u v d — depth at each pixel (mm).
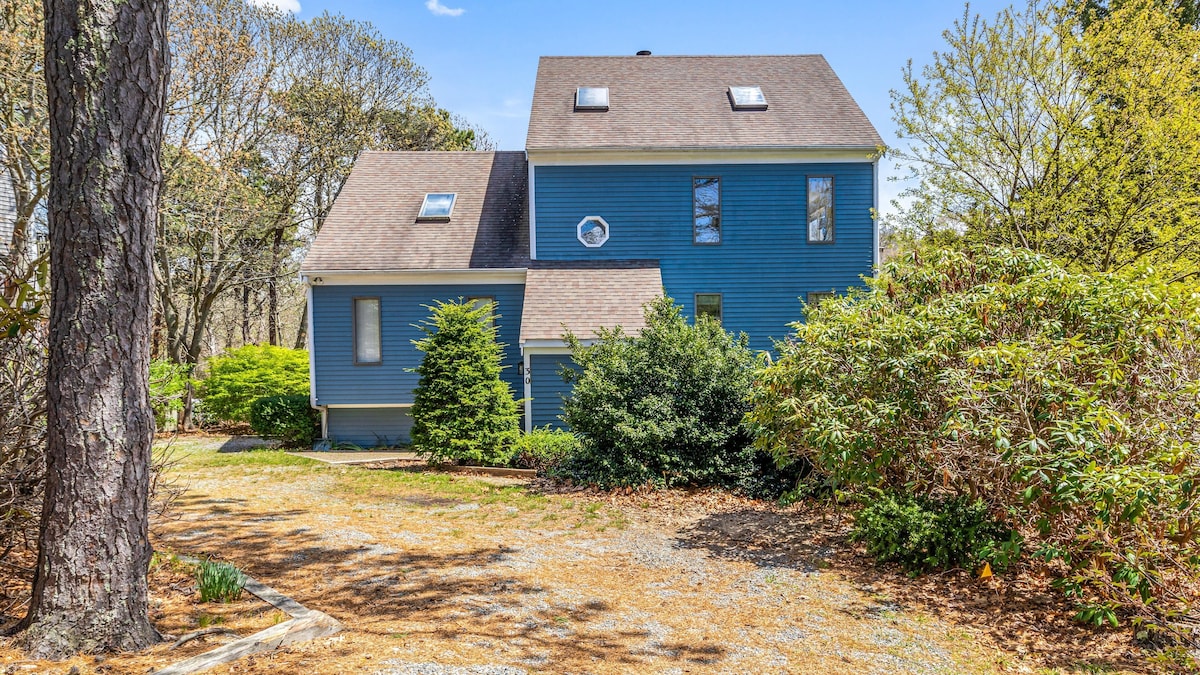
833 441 6445
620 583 6129
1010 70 13953
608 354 10625
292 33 25219
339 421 16484
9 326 4617
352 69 27844
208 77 18328
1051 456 5211
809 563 6789
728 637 4945
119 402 3949
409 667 4008
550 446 12055
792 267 16078
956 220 15164
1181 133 12570
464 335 12352
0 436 4609
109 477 3908
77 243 3830
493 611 5230
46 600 3842
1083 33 13750
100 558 3885
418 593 5590
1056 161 13516
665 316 11141
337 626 4605
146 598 4125
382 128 29828
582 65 19062
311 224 28859
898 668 4512
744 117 16828
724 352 10648
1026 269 7449
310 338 15961
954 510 6602
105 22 3834
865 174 16016
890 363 6633
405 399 16047
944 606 5648
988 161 14422
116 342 3926
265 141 23484
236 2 20234
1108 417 5199
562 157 15992
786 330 16047
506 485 10656
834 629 5156
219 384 19297
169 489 7918
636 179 16109
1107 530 5332
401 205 17672
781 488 9672
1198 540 5031
